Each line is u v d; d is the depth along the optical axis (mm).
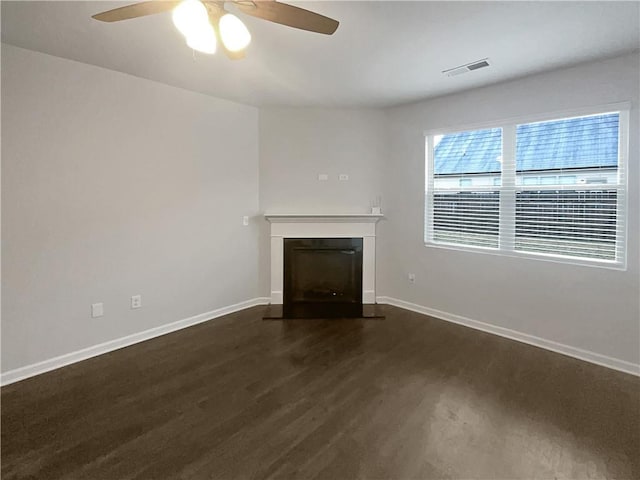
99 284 3170
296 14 1654
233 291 4336
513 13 2154
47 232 2842
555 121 3199
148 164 3453
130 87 3273
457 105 3814
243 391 2572
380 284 4648
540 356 3141
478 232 3797
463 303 3924
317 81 3410
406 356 3145
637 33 2410
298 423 2201
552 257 3244
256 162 4465
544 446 1988
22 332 2752
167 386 2641
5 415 2275
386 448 1978
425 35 2447
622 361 2879
